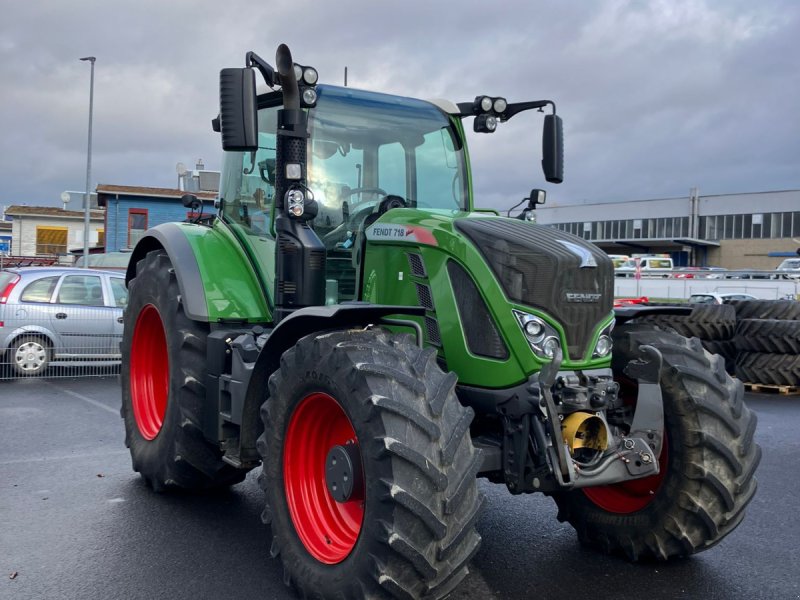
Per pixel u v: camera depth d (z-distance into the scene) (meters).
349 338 3.48
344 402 3.27
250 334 4.42
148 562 4.07
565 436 3.55
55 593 3.67
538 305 3.65
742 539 4.61
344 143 4.61
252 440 4.18
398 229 4.18
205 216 5.77
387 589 3.05
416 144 4.84
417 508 3.01
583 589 3.82
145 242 5.70
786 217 59.44
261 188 4.83
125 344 5.70
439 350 3.92
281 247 4.21
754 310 11.55
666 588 3.84
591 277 3.77
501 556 4.27
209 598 3.65
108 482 5.58
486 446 3.71
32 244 46.06
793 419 8.78
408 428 3.10
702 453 3.81
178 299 4.87
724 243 62.19
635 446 3.62
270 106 4.85
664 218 64.69
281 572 3.97
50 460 6.21
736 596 3.76
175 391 4.78
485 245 3.79
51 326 11.27
